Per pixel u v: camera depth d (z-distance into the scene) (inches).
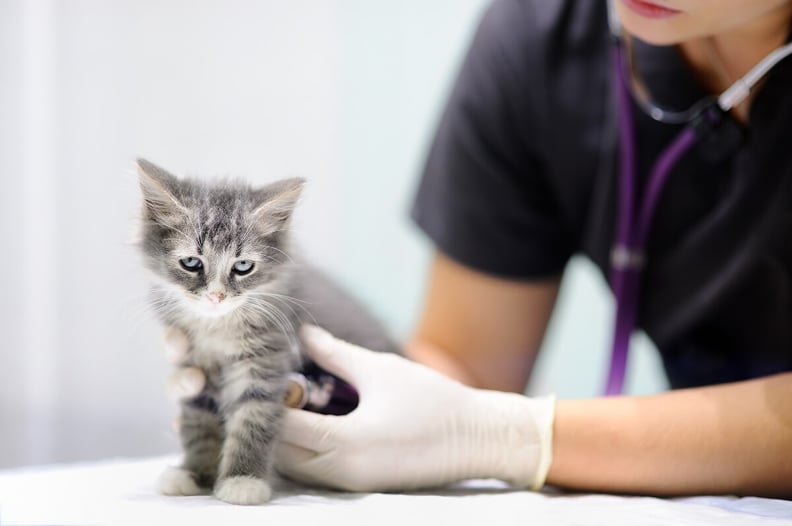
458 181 35.5
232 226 26.7
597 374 55.1
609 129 32.9
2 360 43.3
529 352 37.8
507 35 34.5
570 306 55.2
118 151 45.1
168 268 26.6
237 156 48.9
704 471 25.2
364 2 51.5
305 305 28.0
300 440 25.2
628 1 26.6
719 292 30.8
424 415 25.6
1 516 21.8
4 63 42.4
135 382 44.7
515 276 36.1
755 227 29.8
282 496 24.6
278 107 49.9
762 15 27.5
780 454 24.9
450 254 36.0
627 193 32.0
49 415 43.9
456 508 23.4
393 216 53.0
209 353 26.4
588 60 33.5
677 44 30.7
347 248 52.7
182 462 26.2
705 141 30.3
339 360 26.7
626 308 32.3
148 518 21.9
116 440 44.7
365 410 25.7
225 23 47.9
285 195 27.4
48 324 43.8
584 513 23.2
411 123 52.9
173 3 46.4
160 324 27.1
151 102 46.2
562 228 36.2
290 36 49.7
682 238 31.8
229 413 25.9
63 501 23.0
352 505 23.5
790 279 29.6
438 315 37.2
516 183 35.3
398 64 52.4
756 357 31.6
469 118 35.2
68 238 44.0
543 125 34.1
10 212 43.1
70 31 43.7
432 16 52.4
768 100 28.9
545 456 25.6
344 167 52.3
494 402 26.4
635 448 25.4
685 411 25.8
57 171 43.8
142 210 27.2
